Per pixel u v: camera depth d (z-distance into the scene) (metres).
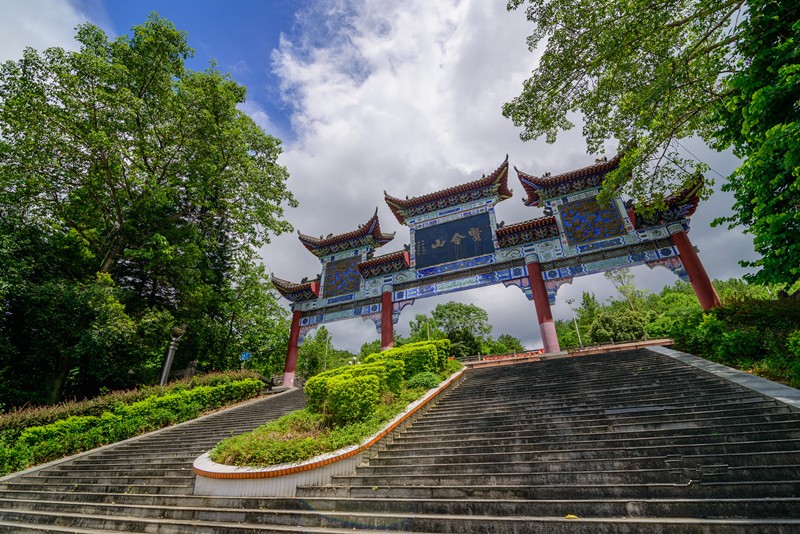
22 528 6.66
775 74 6.41
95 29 19.67
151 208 19.64
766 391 6.69
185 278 20.62
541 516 4.27
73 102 15.96
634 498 4.36
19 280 14.98
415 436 7.81
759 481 4.25
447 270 21.77
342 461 6.56
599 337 34.94
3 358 15.59
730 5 8.72
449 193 23.59
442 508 4.74
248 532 4.97
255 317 26.75
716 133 8.83
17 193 16.72
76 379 18.88
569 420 7.11
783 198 6.39
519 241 20.61
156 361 21.86
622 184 12.05
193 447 10.40
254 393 19.95
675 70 9.41
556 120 12.41
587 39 10.19
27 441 11.47
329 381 9.02
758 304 10.37
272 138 24.64
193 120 19.95
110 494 7.30
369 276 24.14
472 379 13.95
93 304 15.52
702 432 5.63
